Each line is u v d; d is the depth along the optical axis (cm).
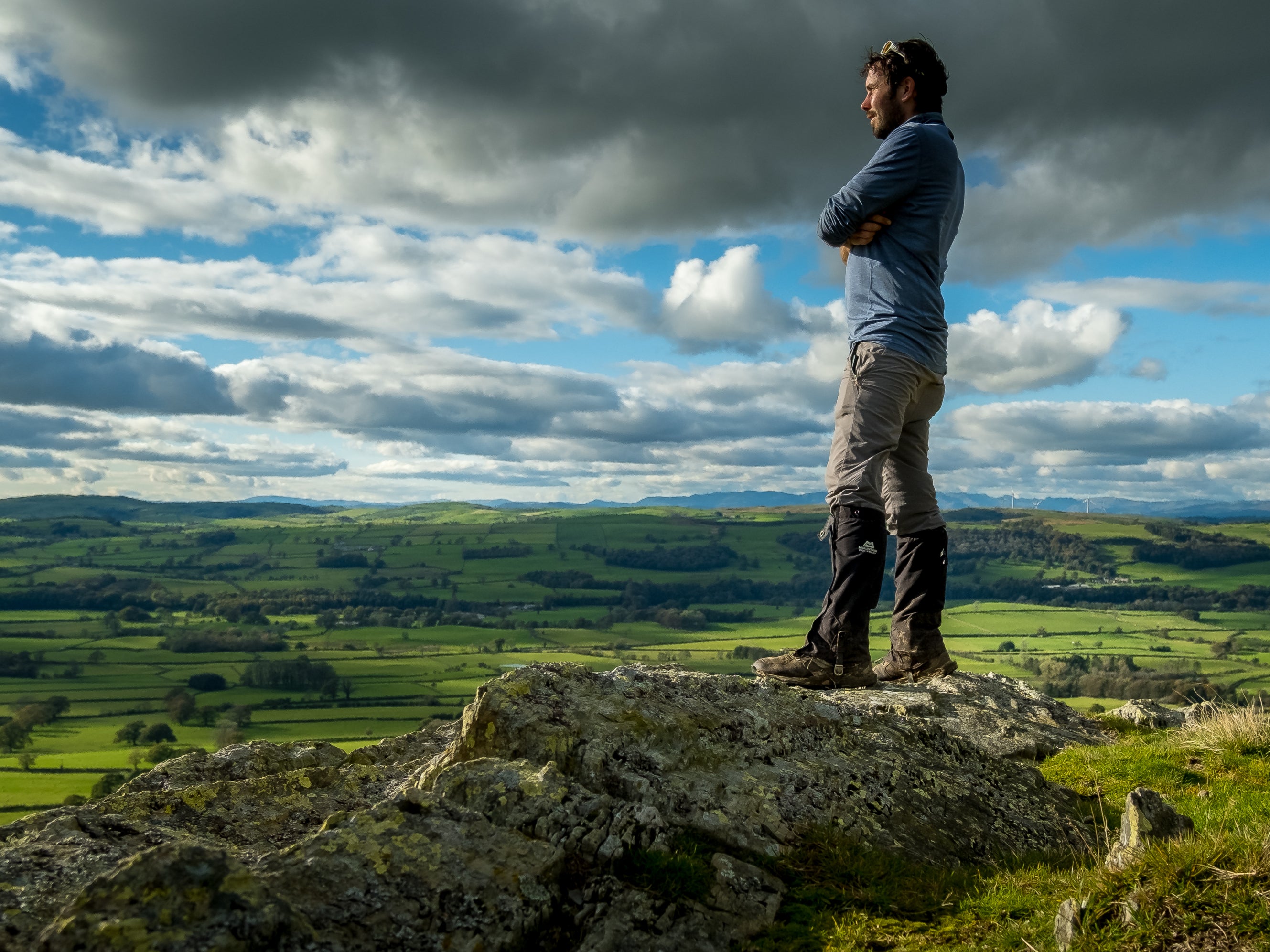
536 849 321
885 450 592
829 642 597
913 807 468
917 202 579
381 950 268
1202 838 351
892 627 739
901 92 605
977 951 326
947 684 840
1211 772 656
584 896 320
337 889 282
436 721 570
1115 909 322
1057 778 669
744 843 388
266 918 247
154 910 236
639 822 359
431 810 325
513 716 417
